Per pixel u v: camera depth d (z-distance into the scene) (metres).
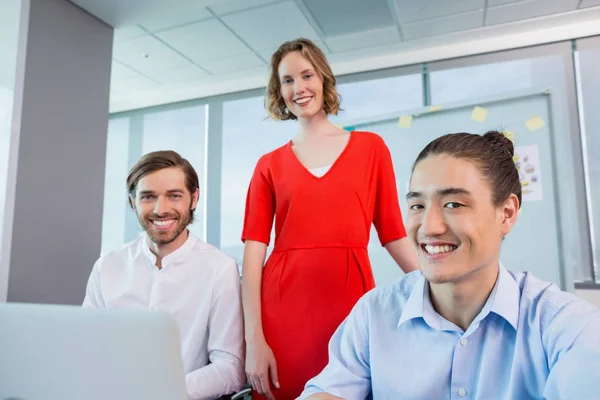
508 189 0.72
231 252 4.22
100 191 3.11
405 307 0.84
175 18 3.21
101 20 3.20
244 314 1.32
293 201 1.34
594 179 3.23
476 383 0.75
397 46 3.70
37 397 0.52
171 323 0.49
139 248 1.46
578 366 0.63
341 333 0.96
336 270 1.28
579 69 3.38
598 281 3.09
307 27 3.37
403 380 0.81
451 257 0.71
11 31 2.63
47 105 2.79
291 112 1.48
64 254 2.83
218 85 4.45
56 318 0.52
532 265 2.68
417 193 0.74
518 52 3.54
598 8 3.13
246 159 4.29
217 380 1.18
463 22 3.32
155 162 1.35
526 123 2.76
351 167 1.34
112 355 0.49
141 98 4.77
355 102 3.94
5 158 2.54
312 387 0.90
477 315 0.76
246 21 3.28
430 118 3.02
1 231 2.50
